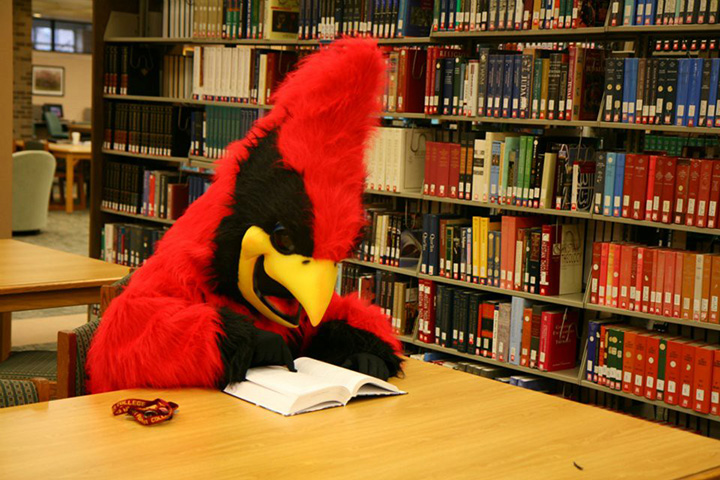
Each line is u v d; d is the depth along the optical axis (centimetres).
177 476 164
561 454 185
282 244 217
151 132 664
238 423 197
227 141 598
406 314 504
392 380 240
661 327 425
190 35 648
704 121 379
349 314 250
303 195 212
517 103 442
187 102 633
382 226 507
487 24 456
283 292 225
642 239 438
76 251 978
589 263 452
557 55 425
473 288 485
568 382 452
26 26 1625
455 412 212
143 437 185
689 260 386
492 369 468
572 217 455
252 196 218
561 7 425
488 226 460
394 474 170
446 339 483
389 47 532
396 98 495
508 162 448
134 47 682
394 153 495
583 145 443
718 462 185
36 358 370
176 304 220
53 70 2397
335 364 241
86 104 2462
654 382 398
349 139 215
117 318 221
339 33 528
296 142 214
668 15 391
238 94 588
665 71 390
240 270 222
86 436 185
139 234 667
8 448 176
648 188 398
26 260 430
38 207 1085
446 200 476
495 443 191
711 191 377
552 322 434
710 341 406
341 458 178
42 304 377
